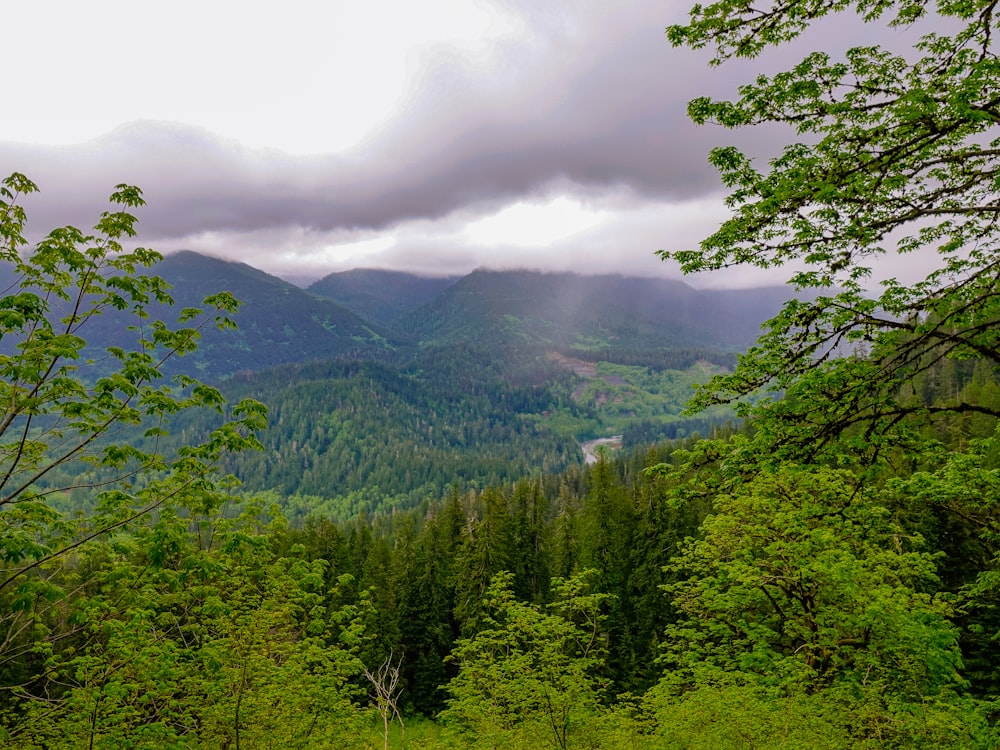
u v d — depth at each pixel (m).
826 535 14.19
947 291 8.09
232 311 8.96
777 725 10.51
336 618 14.88
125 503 9.16
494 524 38.78
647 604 32.09
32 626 8.95
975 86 6.31
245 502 12.84
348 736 13.34
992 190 7.46
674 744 11.43
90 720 9.22
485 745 13.02
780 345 8.68
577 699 13.51
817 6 7.21
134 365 8.33
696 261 8.77
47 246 7.72
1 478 7.89
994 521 10.07
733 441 10.26
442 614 37.38
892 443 9.18
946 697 12.38
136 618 9.12
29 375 7.50
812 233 7.81
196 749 11.80
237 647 12.03
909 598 14.26
